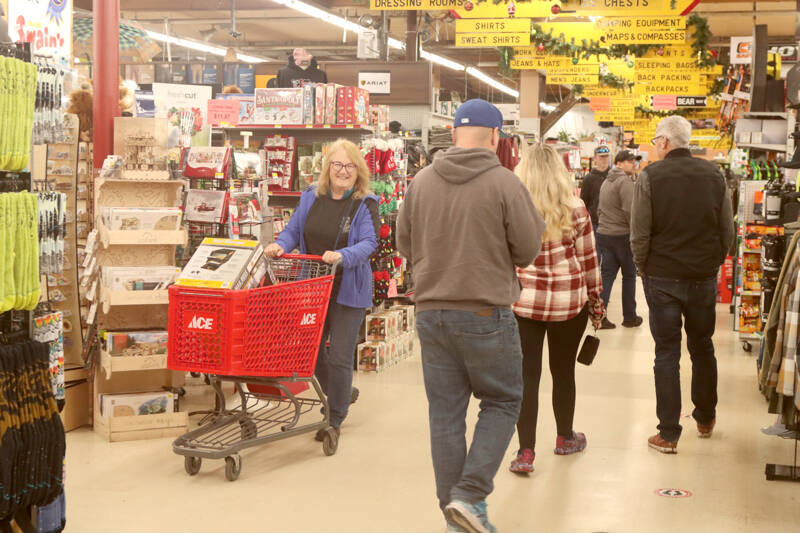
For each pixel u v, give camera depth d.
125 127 4.79
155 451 4.46
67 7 5.46
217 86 9.59
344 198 4.66
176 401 4.86
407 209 3.07
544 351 7.49
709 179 4.24
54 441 2.75
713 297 4.39
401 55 22.52
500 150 5.87
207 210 5.04
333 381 4.51
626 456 4.38
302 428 4.29
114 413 4.66
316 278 4.16
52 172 4.93
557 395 4.32
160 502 3.70
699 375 4.61
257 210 5.44
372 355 6.46
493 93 32.84
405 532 3.37
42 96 2.97
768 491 3.87
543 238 3.83
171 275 4.73
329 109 6.70
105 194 4.80
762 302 6.49
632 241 4.36
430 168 3.07
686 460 4.32
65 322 5.00
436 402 3.01
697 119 21.12
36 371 2.71
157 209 4.71
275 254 4.35
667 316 4.35
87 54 10.98
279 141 6.84
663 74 14.80
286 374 4.12
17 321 2.79
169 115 5.41
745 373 6.43
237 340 3.90
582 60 15.54
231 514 3.56
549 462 4.28
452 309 2.92
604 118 20.08
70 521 3.46
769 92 8.41
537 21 14.26
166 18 16.50
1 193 2.61
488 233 2.91
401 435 4.77
